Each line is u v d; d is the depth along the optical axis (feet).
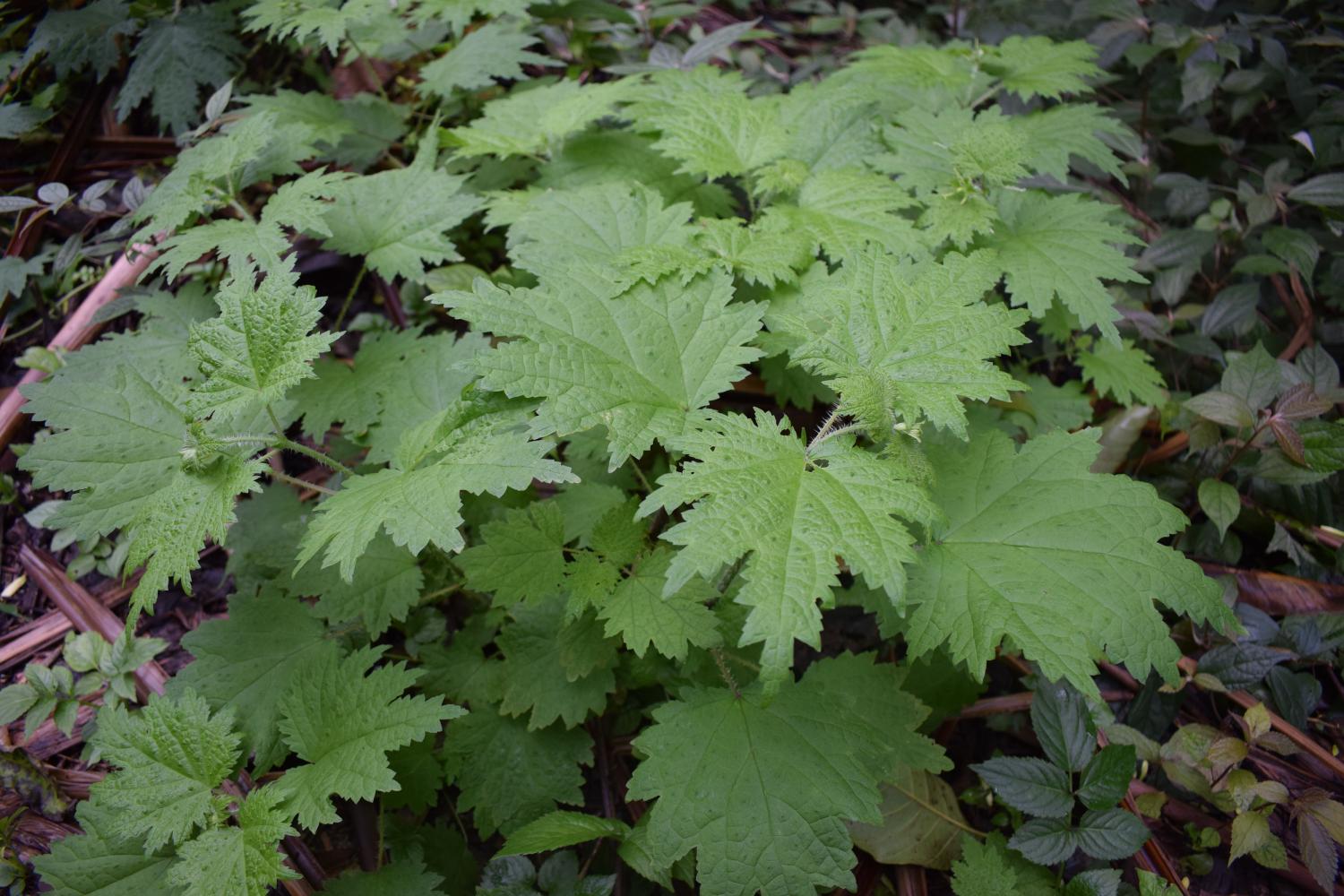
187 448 1.94
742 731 1.99
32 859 1.96
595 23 3.39
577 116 2.67
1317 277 2.97
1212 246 2.89
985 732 2.45
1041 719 2.18
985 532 2.02
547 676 2.17
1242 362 2.54
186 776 1.97
